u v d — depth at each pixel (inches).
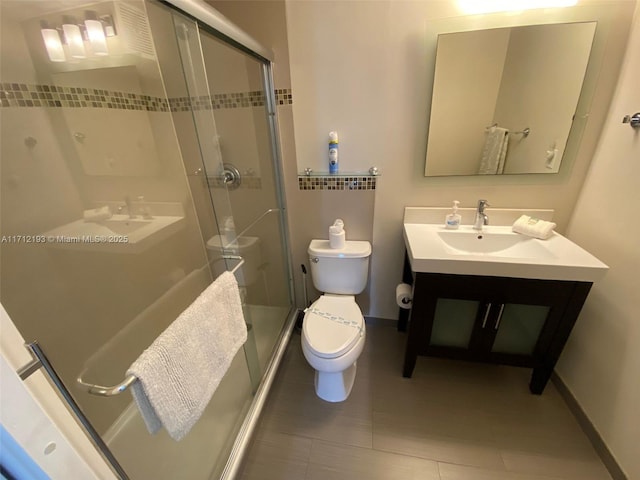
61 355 39.1
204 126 48.9
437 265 47.6
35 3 35.4
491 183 60.4
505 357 55.0
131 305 50.1
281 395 60.3
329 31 54.1
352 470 46.8
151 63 52.5
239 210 58.1
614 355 46.0
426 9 50.9
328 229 71.1
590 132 53.1
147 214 53.9
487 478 45.2
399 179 63.6
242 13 54.9
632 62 46.1
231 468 44.1
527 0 48.2
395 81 55.9
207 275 62.1
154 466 40.2
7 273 34.5
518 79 52.6
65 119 40.2
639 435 40.8
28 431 16.6
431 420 54.2
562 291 46.3
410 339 57.6
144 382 26.7
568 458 47.3
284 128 62.9
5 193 34.1
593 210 52.6
